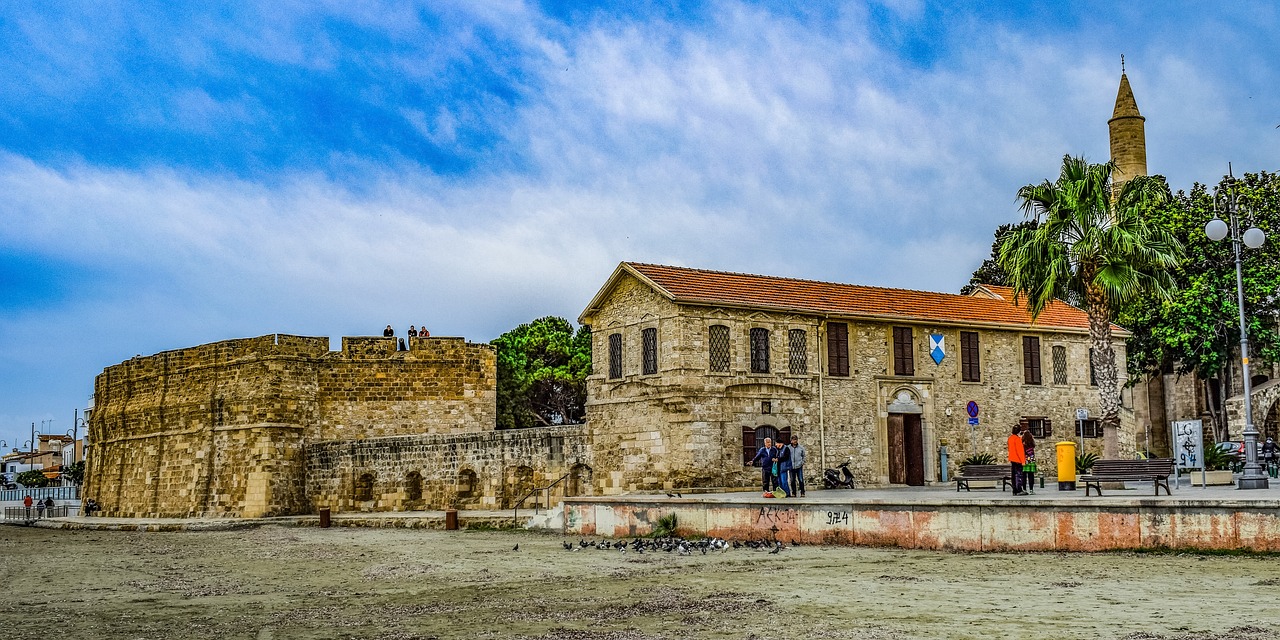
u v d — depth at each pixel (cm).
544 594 2227
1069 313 5028
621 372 4269
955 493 3353
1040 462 4669
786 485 3397
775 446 3425
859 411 4338
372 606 2138
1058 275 3472
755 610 1880
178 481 5784
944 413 4509
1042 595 1931
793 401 4197
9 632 1906
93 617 2073
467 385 5806
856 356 4375
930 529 2747
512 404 7419
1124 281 3366
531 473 4669
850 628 1666
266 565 3062
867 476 4312
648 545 3089
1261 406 6281
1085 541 2522
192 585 2595
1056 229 3459
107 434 6506
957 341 4588
